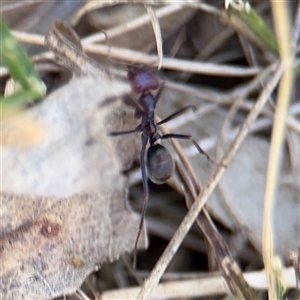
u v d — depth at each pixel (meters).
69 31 0.17
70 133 0.16
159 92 0.17
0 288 0.16
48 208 0.16
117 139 0.17
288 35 0.16
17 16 0.17
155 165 0.17
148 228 0.17
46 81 0.17
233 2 0.17
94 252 0.17
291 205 0.17
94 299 0.17
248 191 0.17
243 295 0.17
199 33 0.18
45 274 0.16
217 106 0.18
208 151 0.17
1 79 0.17
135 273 0.17
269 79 0.17
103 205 0.17
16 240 0.16
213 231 0.17
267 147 0.18
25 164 0.16
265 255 0.16
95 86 0.17
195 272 0.17
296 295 0.17
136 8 0.18
